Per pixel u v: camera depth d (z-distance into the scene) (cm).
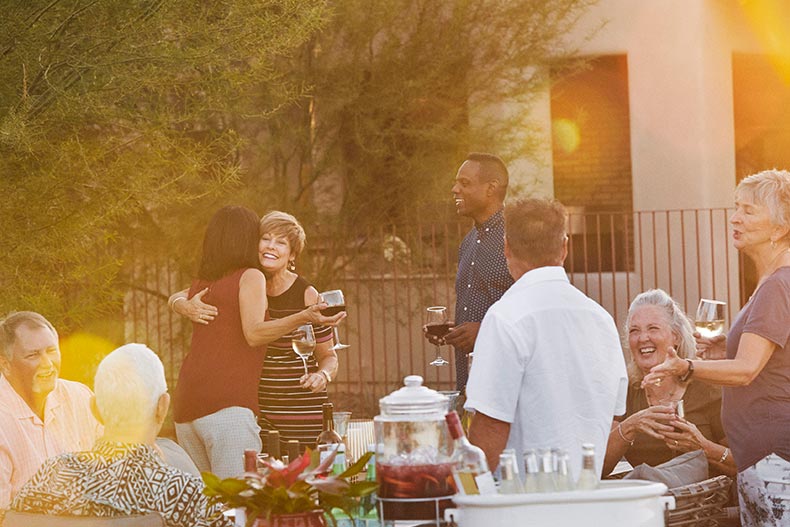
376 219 1462
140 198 919
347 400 1514
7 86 848
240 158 1379
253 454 416
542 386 402
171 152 1022
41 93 885
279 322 601
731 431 477
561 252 419
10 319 530
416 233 1459
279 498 360
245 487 367
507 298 410
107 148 920
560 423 402
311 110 1422
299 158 1445
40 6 845
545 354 402
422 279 1447
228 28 867
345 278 1486
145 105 995
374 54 1436
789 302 463
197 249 1340
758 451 467
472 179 659
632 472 493
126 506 400
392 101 1394
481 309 660
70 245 877
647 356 563
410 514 378
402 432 381
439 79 1407
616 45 1573
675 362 460
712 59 1561
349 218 1453
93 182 887
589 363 407
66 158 848
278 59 1401
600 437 410
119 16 848
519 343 400
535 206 420
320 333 677
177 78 902
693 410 559
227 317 604
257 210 1345
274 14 905
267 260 664
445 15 1415
